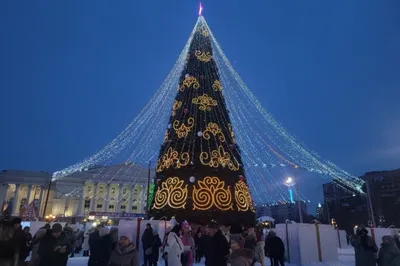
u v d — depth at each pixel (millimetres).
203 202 19766
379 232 17750
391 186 55094
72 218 61875
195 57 24406
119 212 72062
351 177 33469
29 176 74875
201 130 21562
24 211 52812
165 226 15625
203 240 8750
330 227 17766
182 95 23188
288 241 17094
